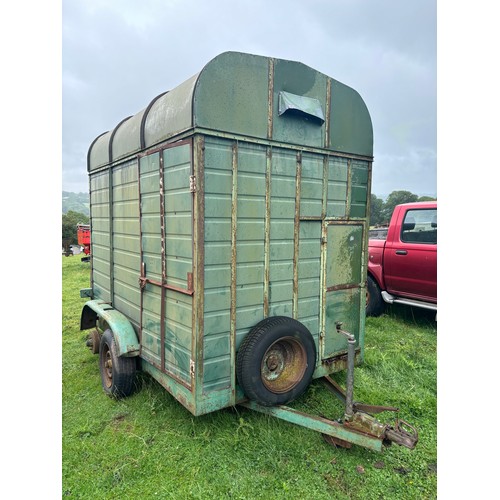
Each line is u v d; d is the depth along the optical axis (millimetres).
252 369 2572
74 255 18109
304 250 3061
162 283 2865
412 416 3125
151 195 3002
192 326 2508
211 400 2572
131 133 3348
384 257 5656
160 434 2852
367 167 3514
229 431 2807
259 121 2660
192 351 2516
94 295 4758
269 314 2863
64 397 3529
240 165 2594
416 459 2572
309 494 2254
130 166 3400
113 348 3377
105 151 4023
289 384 2838
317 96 3016
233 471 2436
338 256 3340
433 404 3254
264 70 2672
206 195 2434
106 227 4156
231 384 2670
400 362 4086
